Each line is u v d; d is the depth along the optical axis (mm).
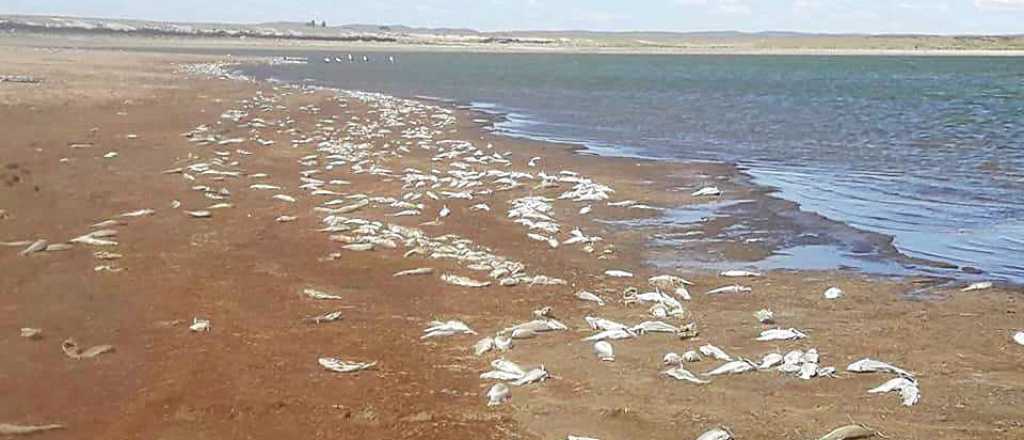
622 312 10242
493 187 17953
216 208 14844
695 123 31719
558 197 17219
